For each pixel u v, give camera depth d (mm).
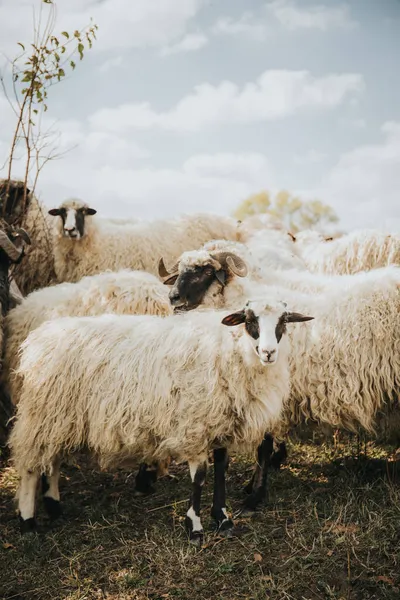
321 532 5219
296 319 5215
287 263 9344
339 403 5973
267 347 4992
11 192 9555
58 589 4957
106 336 5695
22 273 10164
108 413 5434
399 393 5965
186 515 5398
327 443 7156
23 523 5746
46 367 5664
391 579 4625
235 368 5238
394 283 6219
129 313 7125
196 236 10852
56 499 5992
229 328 5363
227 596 4645
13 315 7172
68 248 10164
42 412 5652
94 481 6895
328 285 7207
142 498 6348
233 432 5355
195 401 5250
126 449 5551
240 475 6613
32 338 5949
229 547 5184
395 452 6809
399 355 5941
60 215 10125
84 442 5723
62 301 7164
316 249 10148
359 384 5926
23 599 4922
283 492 6102
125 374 5449
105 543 5480
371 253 9609
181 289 6945
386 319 6008
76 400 5598
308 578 4746
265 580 4734
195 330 5496
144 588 4836
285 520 5543
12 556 5441
